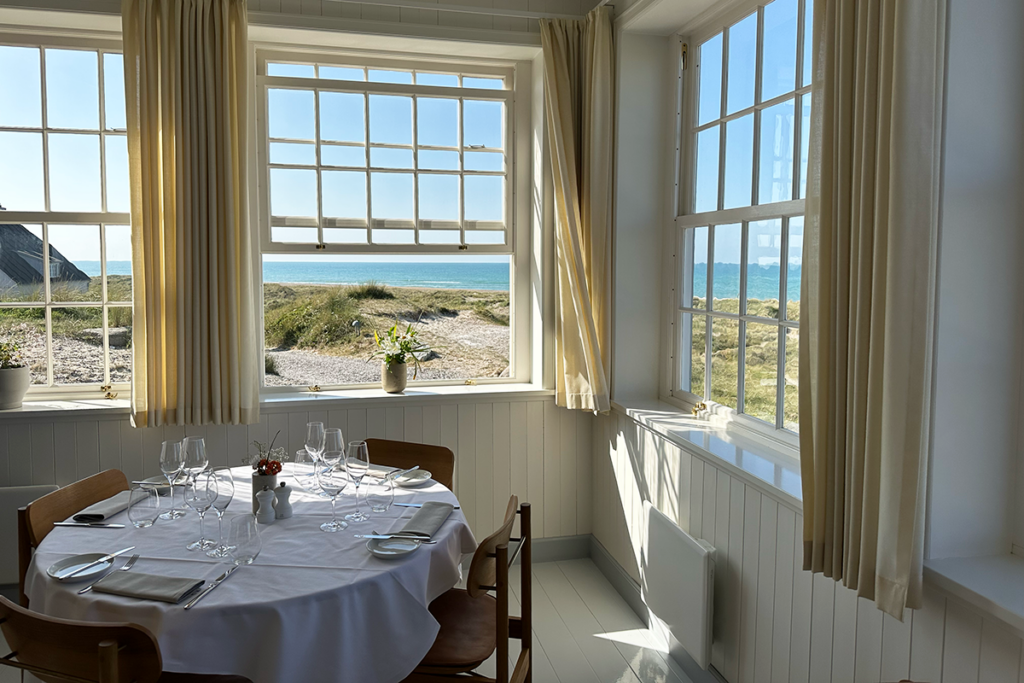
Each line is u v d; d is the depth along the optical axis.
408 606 1.85
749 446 2.59
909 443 1.55
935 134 1.55
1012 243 1.68
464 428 3.60
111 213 3.38
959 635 1.55
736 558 2.41
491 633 2.20
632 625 3.12
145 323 3.08
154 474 3.24
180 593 1.67
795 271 2.46
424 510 2.24
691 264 3.24
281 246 3.57
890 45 1.58
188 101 3.05
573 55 3.43
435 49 3.54
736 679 2.44
